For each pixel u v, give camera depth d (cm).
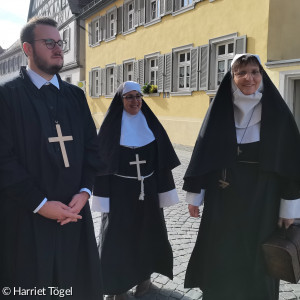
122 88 307
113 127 305
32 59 204
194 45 1180
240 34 998
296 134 234
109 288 291
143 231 304
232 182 236
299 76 831
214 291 242
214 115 242
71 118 215
